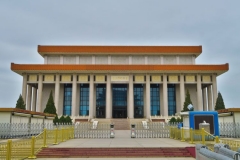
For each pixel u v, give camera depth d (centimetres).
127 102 6625
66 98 6719
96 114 6631
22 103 4381
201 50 6750
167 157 1491
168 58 6944
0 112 2478
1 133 2375
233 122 2597
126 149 1620
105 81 6325
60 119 4331
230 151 578
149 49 6756
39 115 3219
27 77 6319
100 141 2186
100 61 6906
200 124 2059
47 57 6888
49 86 6694
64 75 6372
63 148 1627
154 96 6769
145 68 6156
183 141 2100
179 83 6397
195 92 6712
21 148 1558
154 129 2702
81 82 6325
